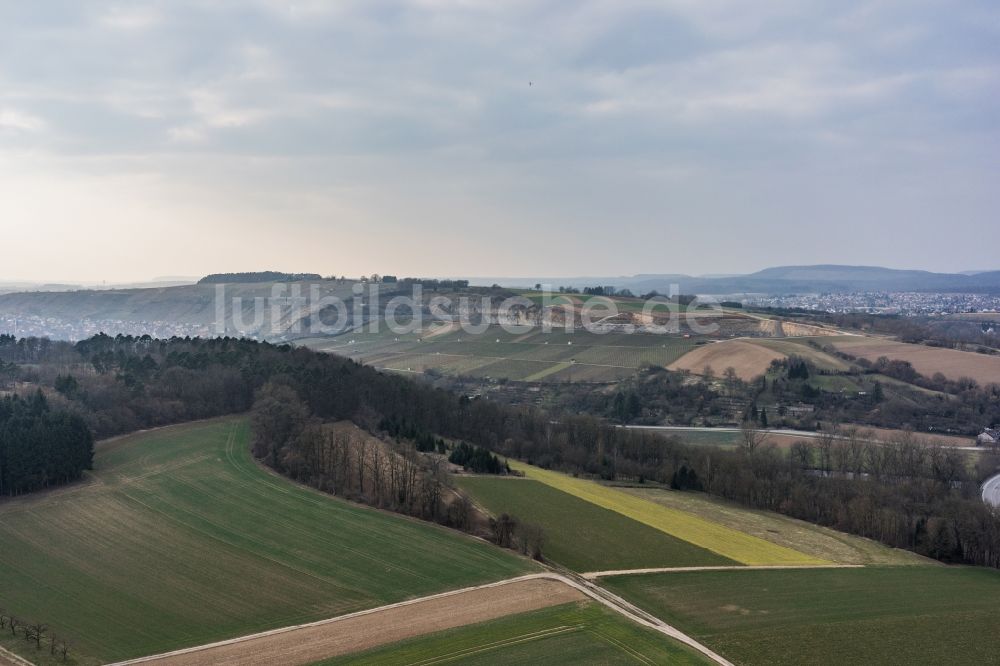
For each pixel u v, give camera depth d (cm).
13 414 13725
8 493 12144
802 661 8162
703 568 10812
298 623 8400
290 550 10281
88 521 11169
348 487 12619
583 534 11856
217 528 10950
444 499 11988
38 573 9619
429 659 7581
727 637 8631
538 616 8519
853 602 9844
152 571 9669
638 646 7925
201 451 14488
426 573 9669
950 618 9419
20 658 7675
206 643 7981
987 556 12406
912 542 13038
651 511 13562
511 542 10919
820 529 13700
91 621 8500
